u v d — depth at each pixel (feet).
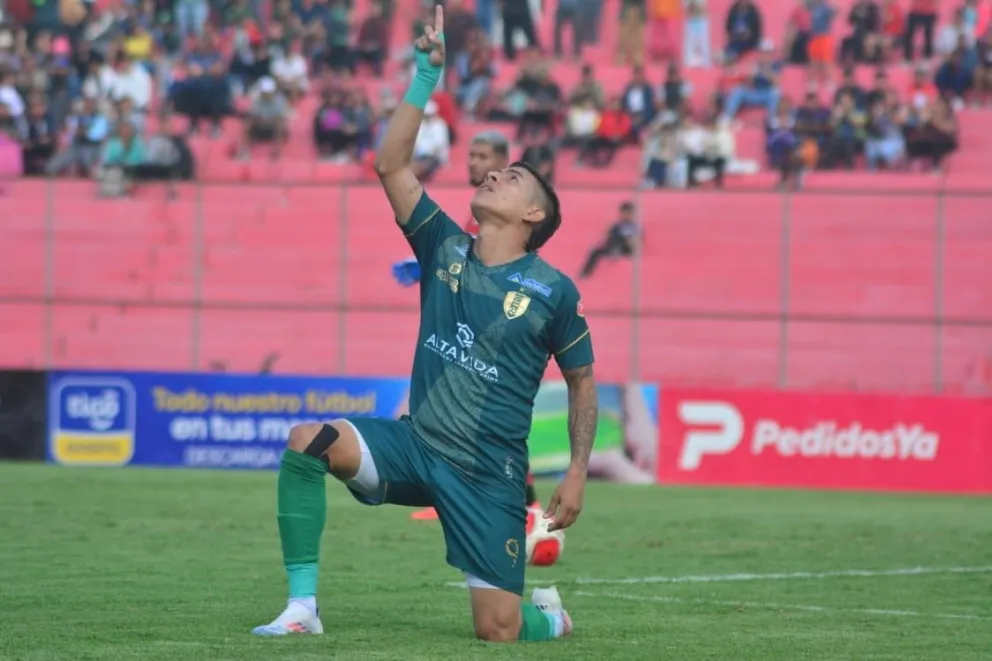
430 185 203.62
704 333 203.51
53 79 226.58
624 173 216.54
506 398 50.34
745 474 151.23
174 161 213.25
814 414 150.61
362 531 95.71
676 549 90.79
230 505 111.55
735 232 207.21
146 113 228.43
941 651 51.85
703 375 202.39
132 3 242.37
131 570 72.64
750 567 81.66
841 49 234.99
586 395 51.42
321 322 207.41
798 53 234.58
